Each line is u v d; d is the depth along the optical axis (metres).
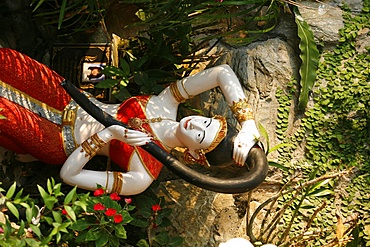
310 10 3.40
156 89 3.15
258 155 2.70
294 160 3.18
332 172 3.12
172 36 3.34
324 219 3.05
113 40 3.39
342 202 3.09
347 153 3.16
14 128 2.72
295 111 3.26
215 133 2.74
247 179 2.60
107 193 2.79
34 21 3.52
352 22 3.35
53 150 2.84
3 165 2.95
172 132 2.85
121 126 2.72
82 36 3.56
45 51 3.49
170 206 3.10
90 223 2.56
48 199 2.24
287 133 3.23
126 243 2.93
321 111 3.23
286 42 3.38
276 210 3.10
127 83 3.15
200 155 2.78
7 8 3.48
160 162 2.74
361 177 3.11
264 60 3.32
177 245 2.83
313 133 3.21
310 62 3.26
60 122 2.90
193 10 3.09
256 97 3.28
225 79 2.90
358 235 2.83
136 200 2.93
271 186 3.16
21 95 2.83
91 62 3.32
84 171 2.79
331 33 3.32
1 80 2.79
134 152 2.81
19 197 2.23
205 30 3.56
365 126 3.18
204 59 3.42
